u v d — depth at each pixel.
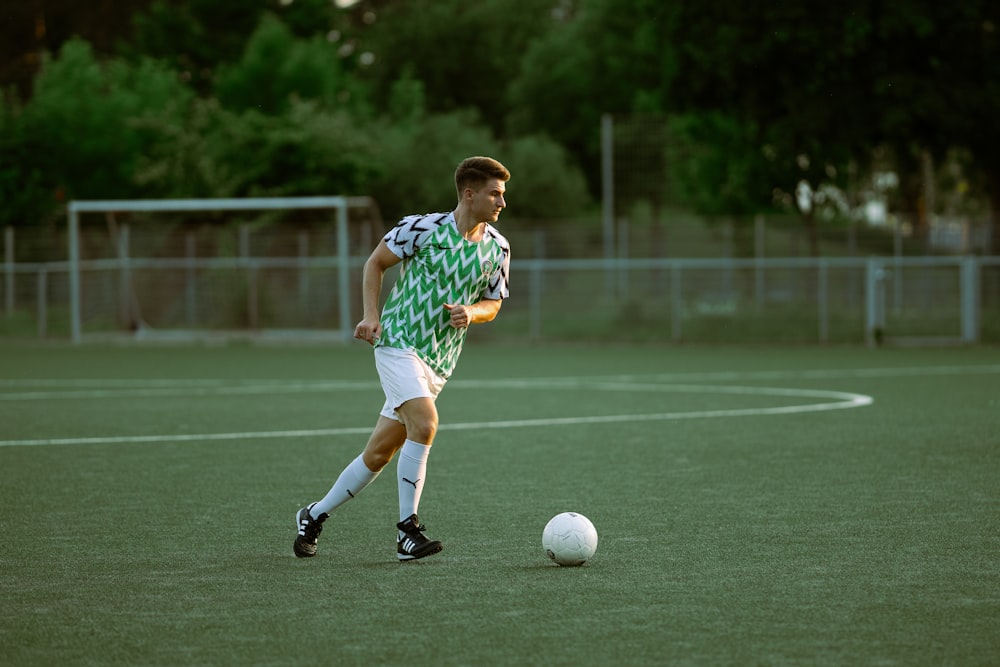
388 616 7.89
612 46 90.50
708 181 58.50
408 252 9.80
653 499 12.39
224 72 67.56
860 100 43.00
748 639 7.30
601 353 37.97
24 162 56.09
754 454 15.70
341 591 8.59
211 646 7.25
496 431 18.36
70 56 61.56
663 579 8.86
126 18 87.75
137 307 45.81
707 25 43.03
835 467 14.52
